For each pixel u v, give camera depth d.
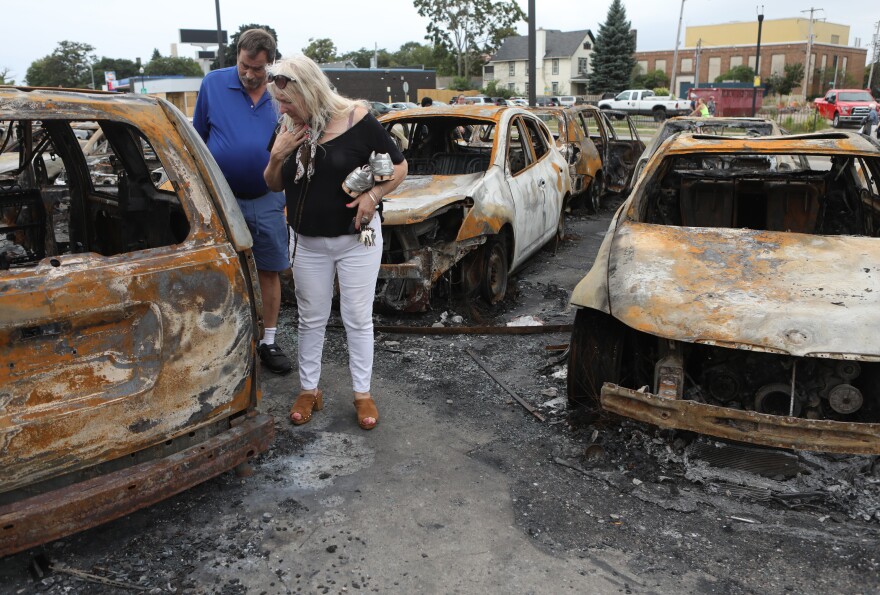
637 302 3.36
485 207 5.69
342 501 3.17
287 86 3.17
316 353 3.90
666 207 5.00
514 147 7.50
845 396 3.22
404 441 3.74
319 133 3.31
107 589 2.57
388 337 5.32
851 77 75.56
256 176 4.12
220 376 2.85
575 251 8.35
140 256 2.61
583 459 3.53
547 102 55.72
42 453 2.39
